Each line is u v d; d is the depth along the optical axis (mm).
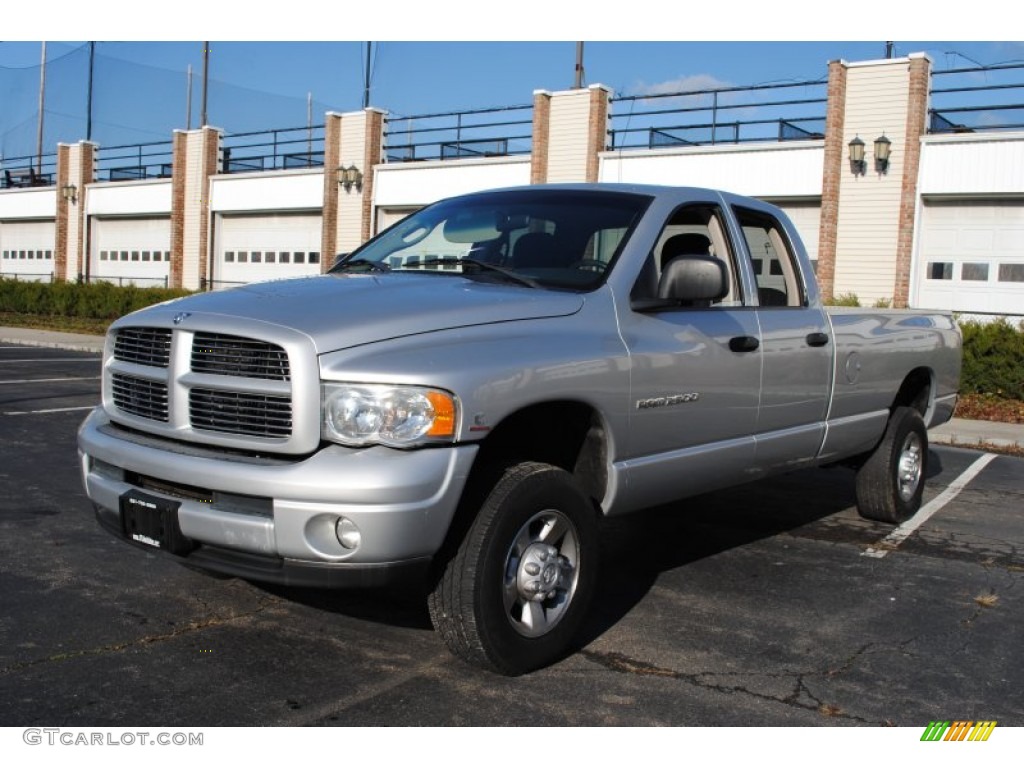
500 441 4160
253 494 3516
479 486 3816
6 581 4930
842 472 8695
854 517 7016
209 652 4098
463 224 5031
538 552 3934
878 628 4695
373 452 3500
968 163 20156
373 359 3559
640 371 4348
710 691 3891
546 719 3584
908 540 6422
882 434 6559
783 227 5695
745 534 6430
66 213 39281
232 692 3721
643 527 6539
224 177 33281
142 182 36250
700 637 4492
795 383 5383
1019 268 19969
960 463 9992
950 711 3783
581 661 4148
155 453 3803
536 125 25672
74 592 4801
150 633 4293
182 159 34625
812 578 5496
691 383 4637
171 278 35125
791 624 4707
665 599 5039
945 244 20781
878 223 21219
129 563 5289
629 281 4473
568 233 4703
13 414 10680
